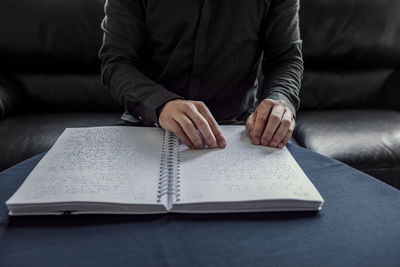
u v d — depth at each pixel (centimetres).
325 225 39
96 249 35
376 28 138
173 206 40
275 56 86
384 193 46
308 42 137
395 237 37
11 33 125
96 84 134
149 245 36
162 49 80
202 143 55
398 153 101
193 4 75
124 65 74
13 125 113
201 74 81
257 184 44
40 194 40
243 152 54
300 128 121
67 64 133
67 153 52
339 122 123
